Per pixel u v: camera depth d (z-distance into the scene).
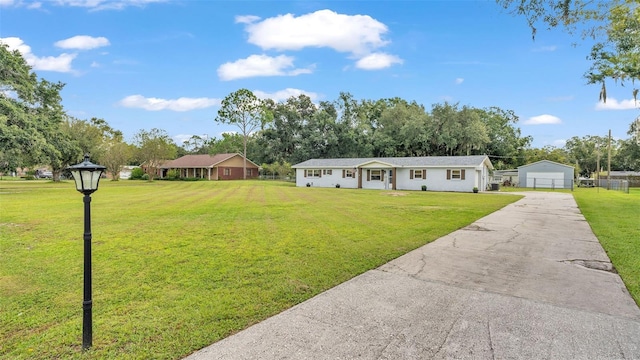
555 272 4.89
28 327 3.13
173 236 7.37
